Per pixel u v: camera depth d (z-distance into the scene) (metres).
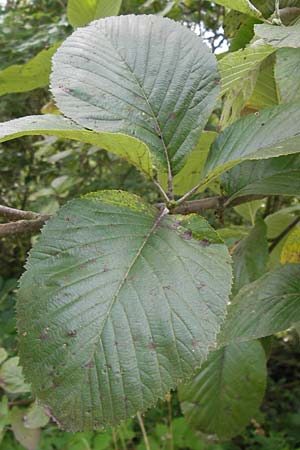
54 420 0.22
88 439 1.19
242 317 0.36
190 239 0.24
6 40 1.29
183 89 0.30
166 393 0.22
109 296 0.23
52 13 1.41
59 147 1.35
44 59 0.52
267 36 0.29
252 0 0.38
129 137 0.25
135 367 0.22
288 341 1.53
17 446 1.08
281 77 0.33
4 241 1.82
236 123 0.31
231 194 0.35
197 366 0.22
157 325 0.22
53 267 0.24
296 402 1.59
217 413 0.51
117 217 0.25
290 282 0.37
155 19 0.32
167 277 0.23
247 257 0.46
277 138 0.29
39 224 0.34
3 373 0.84
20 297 0.23
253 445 1.43
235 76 0.35
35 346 0.22
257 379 0.50
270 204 0.80
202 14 1.10
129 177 1.27
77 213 0.25
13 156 1.56
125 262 0.24
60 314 0.23
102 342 0.22
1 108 1.46
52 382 0.22
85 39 0.30
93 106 0.28
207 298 0.23
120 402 0.22
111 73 0.30
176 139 0.29
